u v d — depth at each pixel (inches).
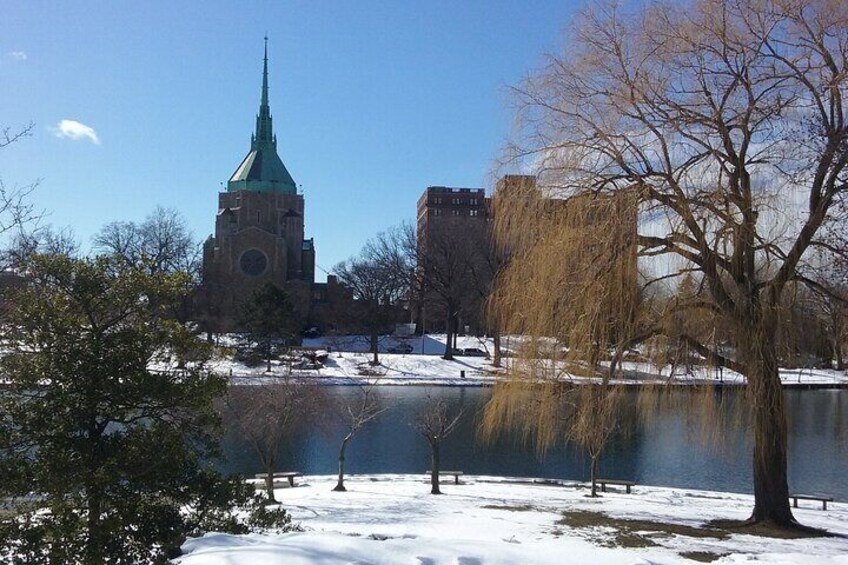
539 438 640.4
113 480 314.8
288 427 1035.3
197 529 346.6
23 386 327.3
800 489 1017.5
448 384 2364.7
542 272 609.9
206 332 2679.6
